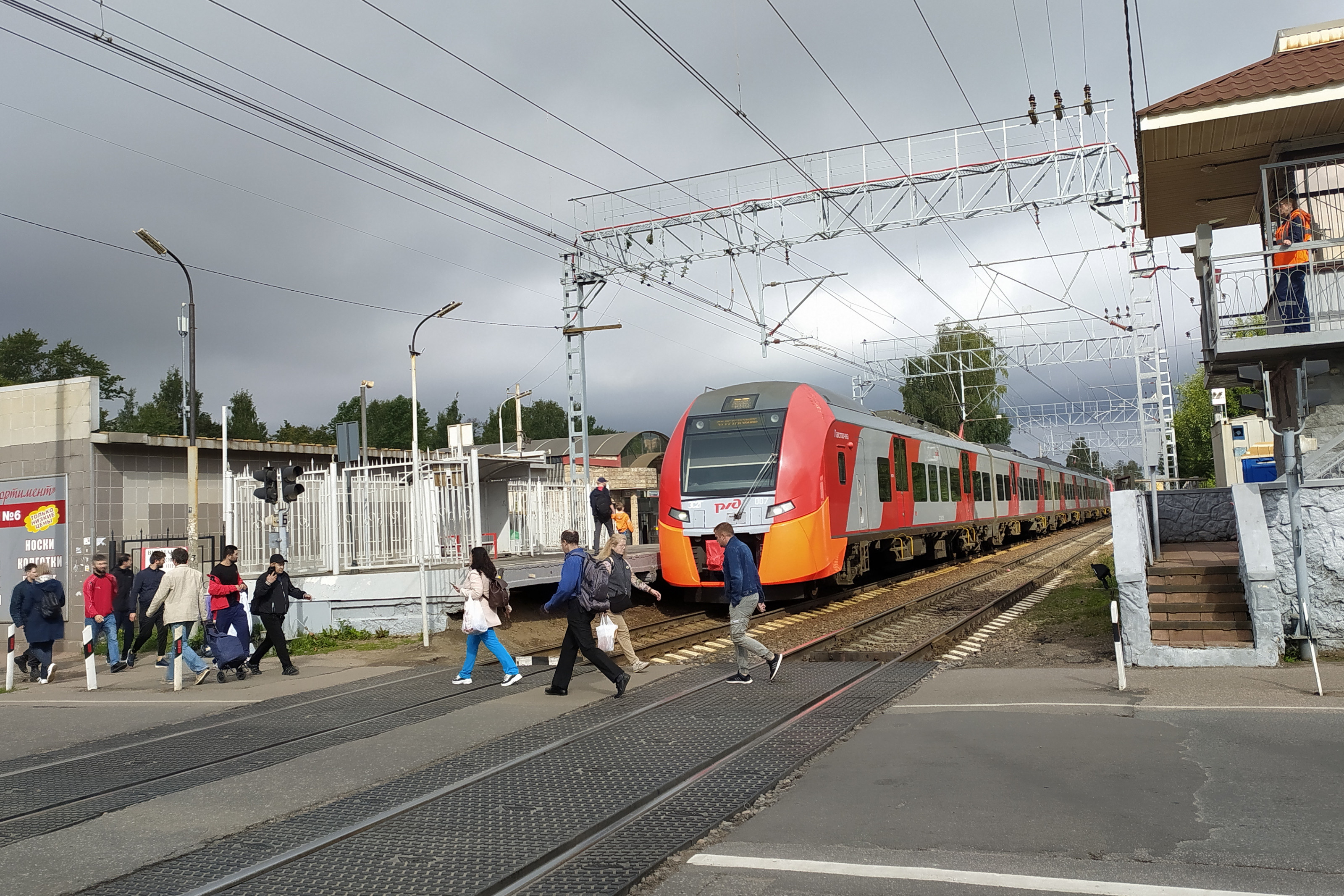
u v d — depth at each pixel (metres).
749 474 17.38
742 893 4.65
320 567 16.52
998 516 33.69
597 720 8.71
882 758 7.01
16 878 5.16
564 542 10.10
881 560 23.55
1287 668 9.64
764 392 18.53
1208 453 60.59
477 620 10.82
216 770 7.46
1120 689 8.91
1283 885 4.41
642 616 17.52
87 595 14.70
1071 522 56.44
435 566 16.36
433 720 9.02
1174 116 12.73
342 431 16.55
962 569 26.91
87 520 19.47
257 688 11.74
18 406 20.30
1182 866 4.69
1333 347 12.48
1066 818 5.47
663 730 8.17
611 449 46.94
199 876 5.13
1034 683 9.56
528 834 5.55
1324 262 12.65
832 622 15.95
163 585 12.34
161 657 14.76
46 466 19.92
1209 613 10.91
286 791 6.72
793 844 5.30
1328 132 13.03
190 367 17.20
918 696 9.32
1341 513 10.43
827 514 17.53
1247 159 13.98
